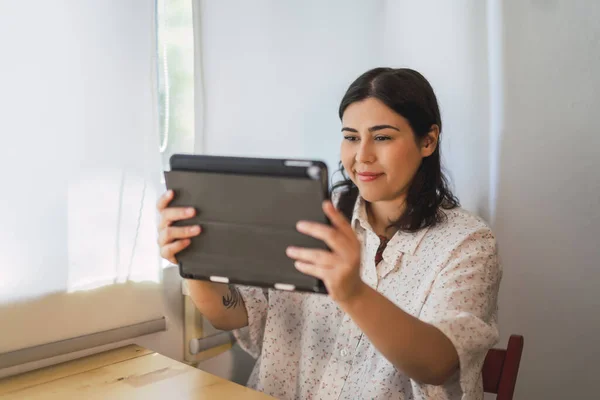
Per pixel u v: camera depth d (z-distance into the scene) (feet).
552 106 3.99
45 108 3.45
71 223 3.64
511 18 4.06
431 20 4.33
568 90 3.93
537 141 4.07
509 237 4.24
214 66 4.54
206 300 3.66
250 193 2.46
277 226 2.45
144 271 4.12
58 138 3.52
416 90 3.37
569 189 4.00
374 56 4.54
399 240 3.61
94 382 3.27
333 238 2.30
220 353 4.75
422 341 2.62
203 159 2.56
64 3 3.49
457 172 4.38
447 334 2.72
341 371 3.60
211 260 2.65
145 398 3.04
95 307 3.84
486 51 4.17
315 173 2.31
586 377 4.09
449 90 4.33
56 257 3.58
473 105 4.25
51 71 3.46
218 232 2.58
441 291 3.12
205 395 3.08
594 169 3.90
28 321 3.49
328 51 4.68
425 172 3.61
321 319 3.78
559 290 4.11
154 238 4.16
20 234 3.40
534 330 4.23
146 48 3.96
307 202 2.36
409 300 3.48
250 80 4.69
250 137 4.75
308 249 2.38
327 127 4.75
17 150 3.34
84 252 3.73
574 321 4.09
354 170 3.52
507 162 4.18
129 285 4.04
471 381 2.89
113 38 3.76
